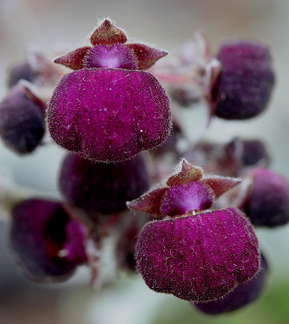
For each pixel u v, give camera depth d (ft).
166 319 0.50
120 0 0.89
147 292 0.52
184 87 0.38
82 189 0.34
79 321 0.72
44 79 0.37
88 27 0.86
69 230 0.38
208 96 0.37
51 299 0.83
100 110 0.29
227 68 0.36
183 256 0.30
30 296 0.83
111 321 0.52
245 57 0.36
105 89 0.30
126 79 0.30
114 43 0.32
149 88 0.30
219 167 0.38
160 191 0.32
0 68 0.76
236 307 0.36
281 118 0.54
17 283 0.80
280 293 0.49
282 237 0.50
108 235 0.37
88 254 0.36
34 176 0.60
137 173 0.34
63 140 0.30
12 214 0.39
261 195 0.36
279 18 0.71
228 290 0.30
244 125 0.51
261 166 0.40
